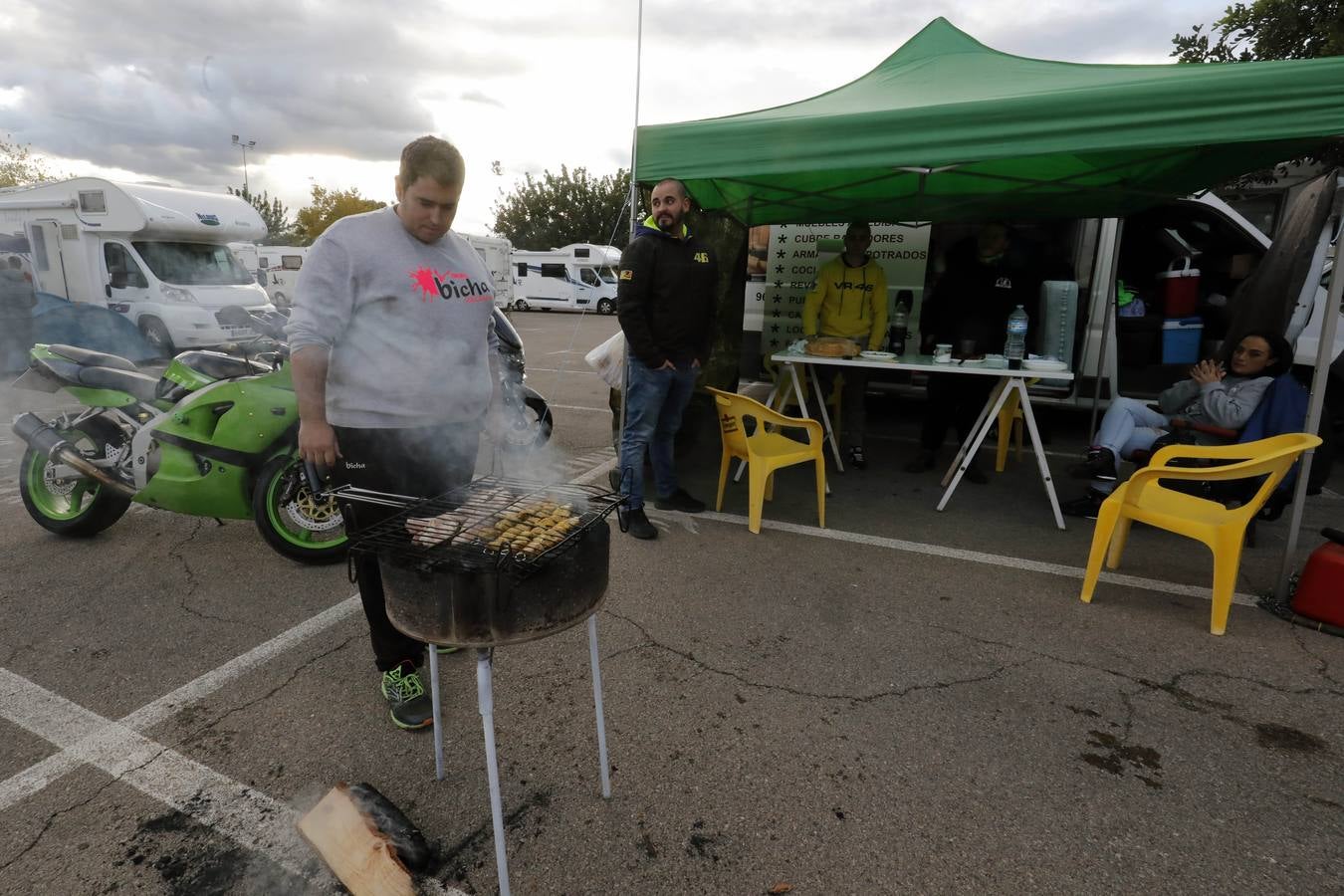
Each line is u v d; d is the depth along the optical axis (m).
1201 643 2.75
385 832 1.69
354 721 2.24
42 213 9.80
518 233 36.22
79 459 3.35
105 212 9.44
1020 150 2.95
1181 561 3.53
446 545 1.61
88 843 1.76
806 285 6.40
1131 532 3.94
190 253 10.11
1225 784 2.00
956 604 3.06
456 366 2.06
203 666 2.53
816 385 5.00
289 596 3.04
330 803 1.77
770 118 3.36
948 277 4.97
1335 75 2.54
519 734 2.19
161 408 3.40
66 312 7.18
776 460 3.81
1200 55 7.42
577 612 1.64
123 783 1.97
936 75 3.90
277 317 4.21
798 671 2.54
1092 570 3.06
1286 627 2.88
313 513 3.30
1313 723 2.27
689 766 2.05
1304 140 3.56
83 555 3.45
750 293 6.59
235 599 3.01
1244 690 2.44
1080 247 5.60
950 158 3.04
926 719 2.28
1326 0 6.55
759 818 1.86
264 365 3.57
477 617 1.50
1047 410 7.05
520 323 18.94
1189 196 4.55
